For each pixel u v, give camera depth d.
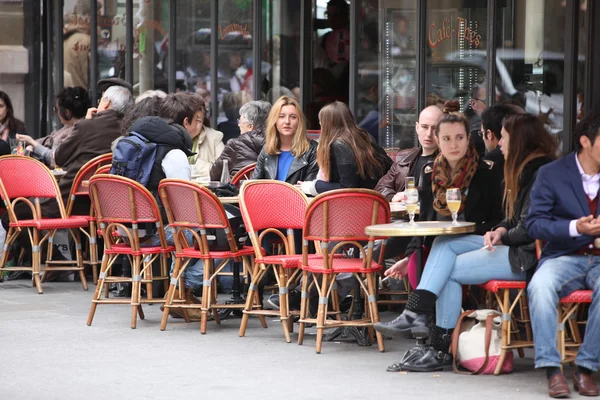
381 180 16.31
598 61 17.02
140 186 15.46
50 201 20.09
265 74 24.03
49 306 17.48
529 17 17.75
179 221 15.25
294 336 14.74
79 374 12.38
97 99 28.53
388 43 20.38
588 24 17.02
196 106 17.69
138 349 13.88
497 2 18.20
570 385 11.64
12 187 19.36
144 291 18.23
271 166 16.73
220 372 12.43
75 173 20.14
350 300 16.09
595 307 11.14
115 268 20.20
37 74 30.61
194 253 15.16
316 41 22.81
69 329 15.36
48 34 30.14
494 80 18.30
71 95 22.95
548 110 17.53
